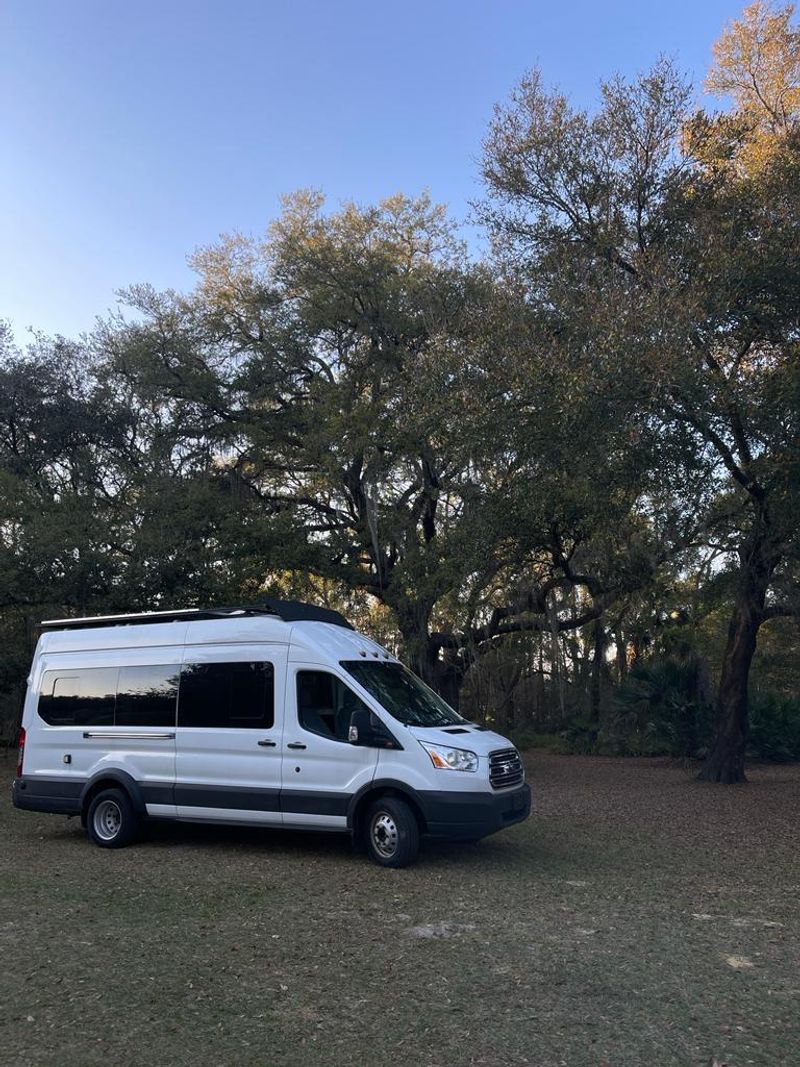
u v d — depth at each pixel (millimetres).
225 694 10641
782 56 16047
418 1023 5215
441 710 10656
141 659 11328
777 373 11633
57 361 23438
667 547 13133
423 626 20406
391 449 18750
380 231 21953
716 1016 5336
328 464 19125
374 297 20453
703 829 12148
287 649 10430
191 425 22297
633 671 25141
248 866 9695
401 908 7812
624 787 17141
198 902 8031
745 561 13781
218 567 19312
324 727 10039
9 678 21000
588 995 5664
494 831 9492
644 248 13719
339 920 7414
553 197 14680
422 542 20297
